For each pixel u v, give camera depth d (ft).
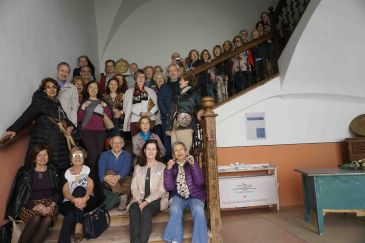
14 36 10.60
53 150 10.27
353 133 17.38
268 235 11.83
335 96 17.19
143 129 11.83
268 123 17.28
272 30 17.01
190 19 23.81
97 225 9.32
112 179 10.26
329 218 14.07
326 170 13.07
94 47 21.31
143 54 23.11
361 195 11.77
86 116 11.62
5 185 9.56
